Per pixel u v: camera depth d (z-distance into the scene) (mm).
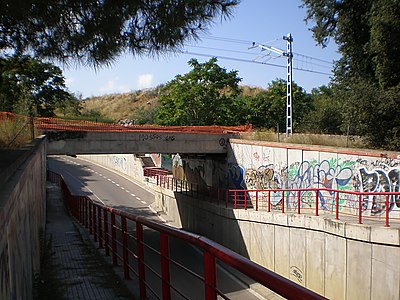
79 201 21031
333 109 38250
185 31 5902
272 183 22688
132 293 6688
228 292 15320
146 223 5180
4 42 6543
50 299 6738
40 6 5629
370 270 13672
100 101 100750
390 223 14625
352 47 22375
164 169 46875
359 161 17703
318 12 23375
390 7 18297
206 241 3070
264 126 46812
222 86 39875
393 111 19344
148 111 67188
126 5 5656
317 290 16109
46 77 36406
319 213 18000
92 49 6234
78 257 10445
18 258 4000
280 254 18438
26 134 15594
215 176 28781
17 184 4230
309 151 20297
